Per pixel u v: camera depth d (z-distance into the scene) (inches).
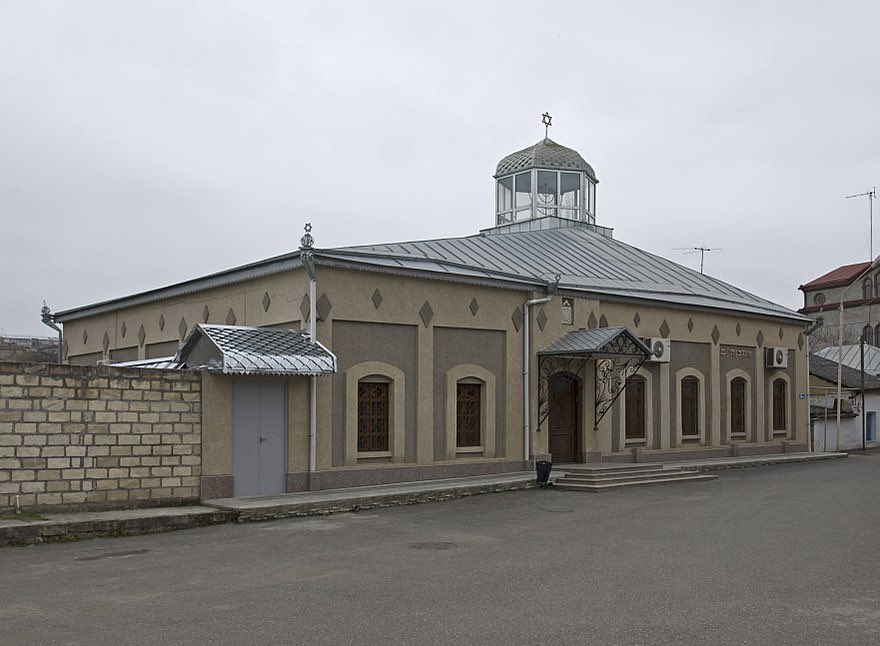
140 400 599.5
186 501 616.7
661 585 380.5
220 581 387.2
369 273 738.2
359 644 284.8
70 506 565.0
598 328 922.1
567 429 925.2
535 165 1252.5
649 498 727.1
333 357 676.7
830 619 319.9
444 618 319.3
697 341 1071.0
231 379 645.9
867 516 613.6
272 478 666.8
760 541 504.7
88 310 1080.2
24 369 552.1
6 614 325.4
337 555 458.9
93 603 343.3
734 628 306.3
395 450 754.2
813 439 1413.6
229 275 790.5
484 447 830.5
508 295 858.8
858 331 2378.2
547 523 583.2
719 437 1098.7
